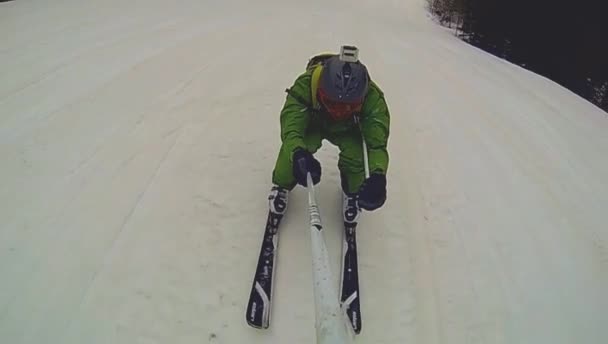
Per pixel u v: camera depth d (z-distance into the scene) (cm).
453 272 285
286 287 255
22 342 213
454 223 326
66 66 460
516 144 471
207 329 230
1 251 252
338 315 157
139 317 230
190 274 254
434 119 480
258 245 278
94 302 233
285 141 253
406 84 575
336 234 290
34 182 301
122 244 265
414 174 371
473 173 393
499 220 339
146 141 357
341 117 255
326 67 249
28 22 579
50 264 249
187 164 336
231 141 370
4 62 448
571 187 415
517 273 295
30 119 363
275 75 517
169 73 481
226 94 450
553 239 334
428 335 245
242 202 306
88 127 364
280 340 230
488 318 260
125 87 435
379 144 257
